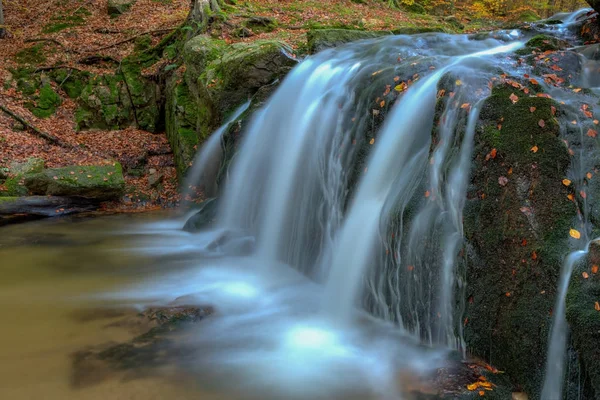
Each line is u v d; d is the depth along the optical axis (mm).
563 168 3084
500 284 3180
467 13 18062
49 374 3484
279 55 8766
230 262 6449
